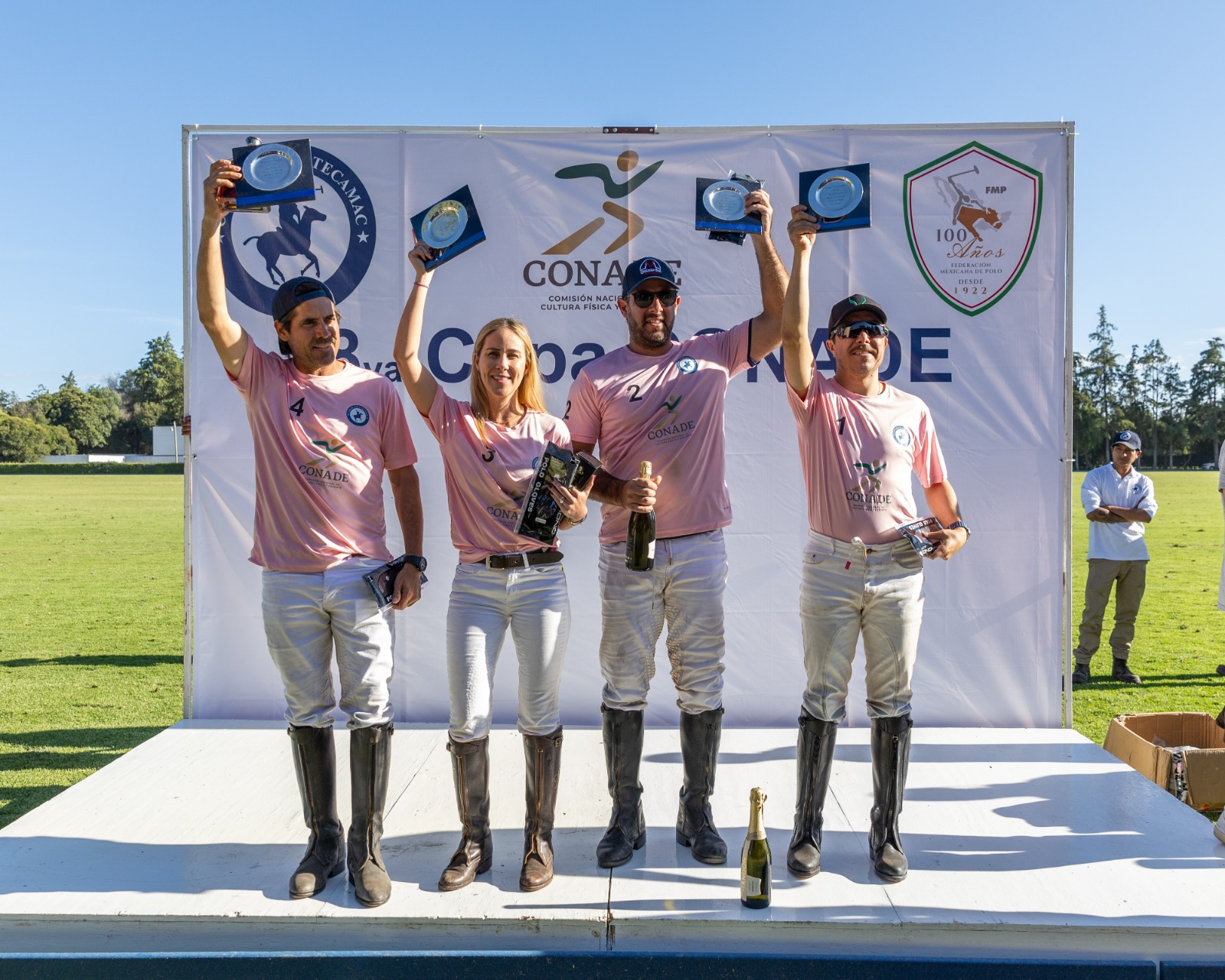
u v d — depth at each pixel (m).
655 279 2.89
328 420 2.77
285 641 2.74
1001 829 3.16
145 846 3.04
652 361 2.98
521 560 2.76
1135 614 6.42
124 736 5.22
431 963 2.52
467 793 2.79
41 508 23.25
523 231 4.27
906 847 3.03
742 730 4.28
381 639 2.78
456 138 4.25
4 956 2.53
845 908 2.60
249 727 4.25
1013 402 4.27
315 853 2.79
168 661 7.24
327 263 4.27
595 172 4.25
